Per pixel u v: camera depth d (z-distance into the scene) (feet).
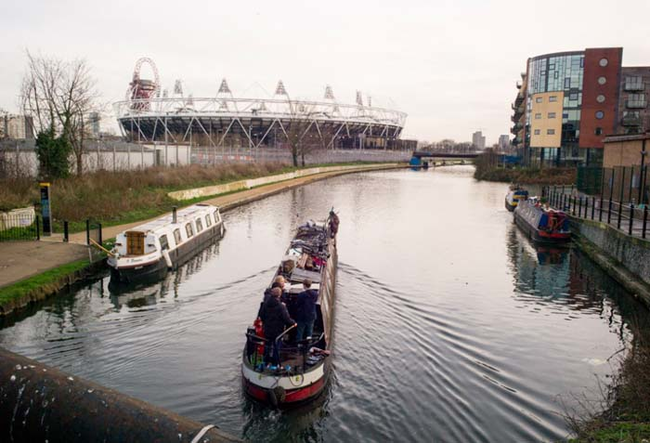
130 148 164.35
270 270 72.08
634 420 31.37
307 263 53.88
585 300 60.18
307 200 155.43
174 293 61.36
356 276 69.36
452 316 54.03
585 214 94.48
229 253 83.35
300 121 306.14
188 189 131.75
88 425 9.87
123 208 98.99
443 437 32.27
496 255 84.43
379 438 32.35
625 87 233.55
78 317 52.54
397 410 35.40
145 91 419.74
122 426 9.76
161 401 36.04
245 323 51.08
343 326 50.55
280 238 95.30
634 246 64.03
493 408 35.58
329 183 223.71
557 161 240.94
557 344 47.03
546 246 91.56
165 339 46.91
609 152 126.41
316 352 37.35
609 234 75.51
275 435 32.83
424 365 42.14
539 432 32.48
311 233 72.33
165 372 40.37
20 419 10.18
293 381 33.73
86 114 131.03
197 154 228.43
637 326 50.78
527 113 270.67
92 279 63.72
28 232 78.43
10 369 10.71
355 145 454.81
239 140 367.66
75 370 40.47
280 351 36.68
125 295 60.34
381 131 484.74
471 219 124.06
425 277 69.62
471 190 197.98
